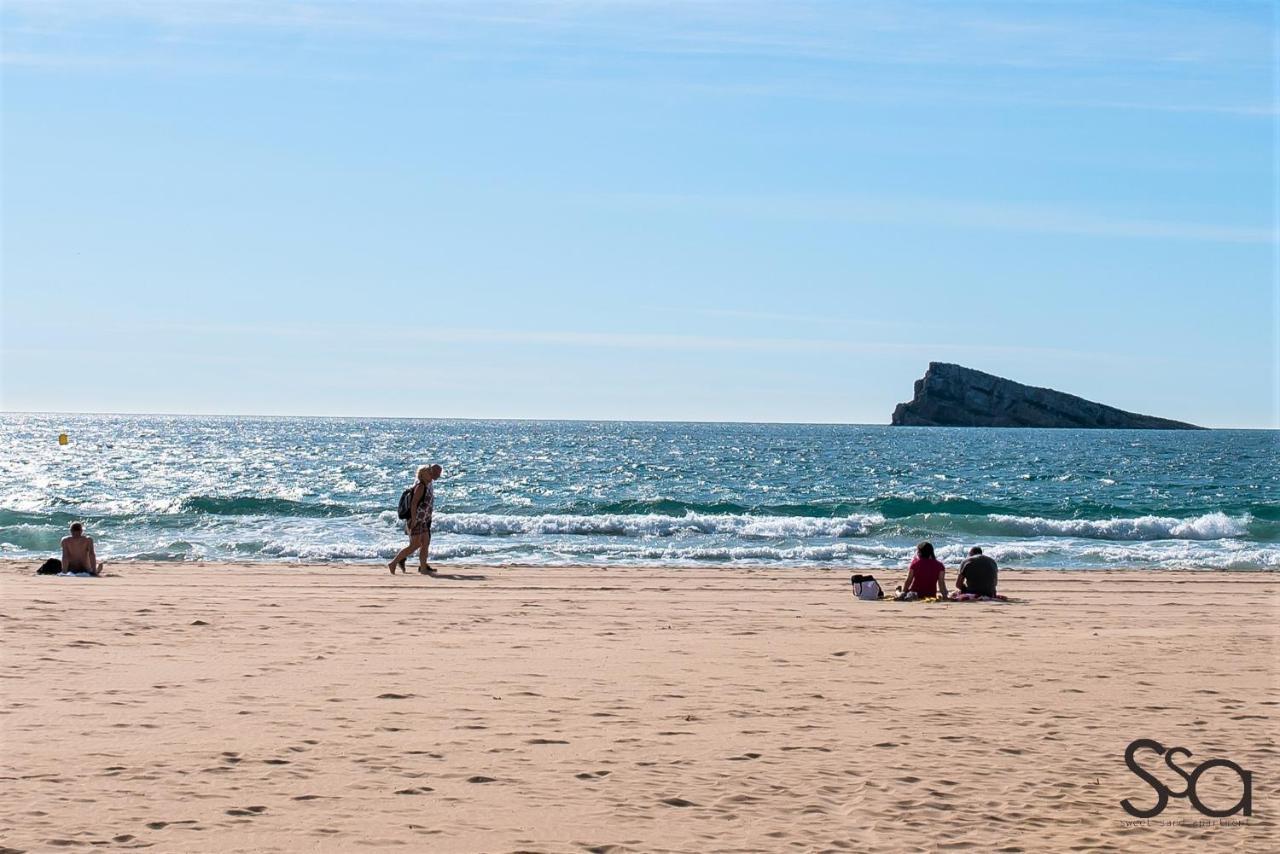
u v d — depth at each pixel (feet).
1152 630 44.04
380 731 25.59
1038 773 23.04
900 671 34.22
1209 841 19.22
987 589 54.80
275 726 25.82
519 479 207.00
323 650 36.50
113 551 80.53
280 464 255.09
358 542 87.51
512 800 20.72
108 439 407.03
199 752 23.45
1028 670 34.60
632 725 26.63
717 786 21.79
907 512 139.44
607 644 38.83
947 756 24.23
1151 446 434.30
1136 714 28.55
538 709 28.14
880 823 19.75
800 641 40.09
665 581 61.41
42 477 202.08
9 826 18.67
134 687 29.78
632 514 135.64
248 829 18.84
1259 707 29.53
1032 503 146.10
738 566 73.15
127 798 20.33
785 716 27.81
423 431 579.89
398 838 18.57
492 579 61.16
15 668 32.01
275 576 61.21
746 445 395.55
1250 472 252.62
